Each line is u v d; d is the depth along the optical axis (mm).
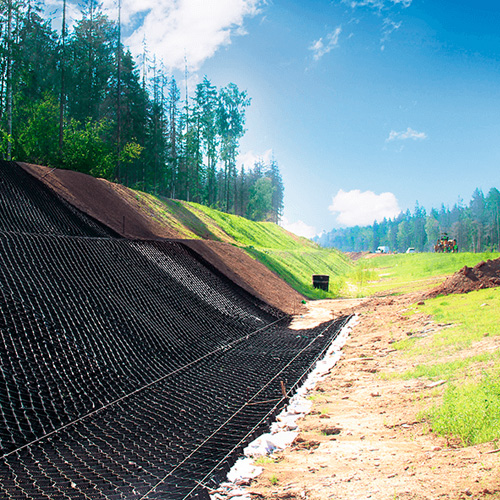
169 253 26906
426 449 7426
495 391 8828
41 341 13453
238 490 7004
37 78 49500
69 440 9523
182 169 76312
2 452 8680
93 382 12609
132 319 17375
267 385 13508
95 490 7090
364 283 53844
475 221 152875
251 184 120062
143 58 62250
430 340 15219
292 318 27844
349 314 26688
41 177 29203
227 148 73000
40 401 10930
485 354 11680
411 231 198625
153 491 6984
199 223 48469
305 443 8773
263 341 20453
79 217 26453
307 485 6789
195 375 14570
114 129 55812
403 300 27594
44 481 7469
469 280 24016
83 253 20172
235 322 22656
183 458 8500
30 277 16453
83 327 15258
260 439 9148
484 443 6988
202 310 21953
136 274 21250
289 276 44406
